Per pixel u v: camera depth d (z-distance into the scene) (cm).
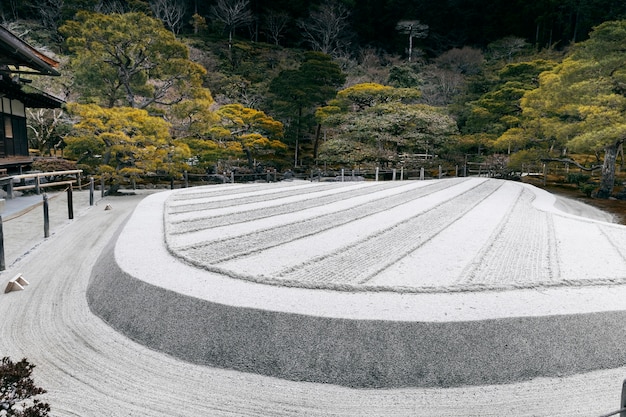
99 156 2109
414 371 434
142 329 517
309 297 530
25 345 494
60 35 3747
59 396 398
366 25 5772
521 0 5725
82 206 1548
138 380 428
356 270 659
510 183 2333
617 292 579
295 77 3159
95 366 452
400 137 2812
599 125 1933
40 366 449
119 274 634
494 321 470
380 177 2970
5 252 889
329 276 625
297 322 468
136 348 491
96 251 908
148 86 2509
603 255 787
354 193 1730
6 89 1566
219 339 474
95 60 2186
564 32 5372
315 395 409
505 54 4909
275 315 477
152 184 2377
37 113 2395
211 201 1424
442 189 1922
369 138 2883
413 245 834
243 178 2642
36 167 1889
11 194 1448
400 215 1191
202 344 475
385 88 3128
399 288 566
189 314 506
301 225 1020
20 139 1783
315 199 1515
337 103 3256
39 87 2270
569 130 2083
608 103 1952
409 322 459
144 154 1905
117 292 596
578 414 381
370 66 4775
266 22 5475
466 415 379
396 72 4075
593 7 5209
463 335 455
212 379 432
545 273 663
